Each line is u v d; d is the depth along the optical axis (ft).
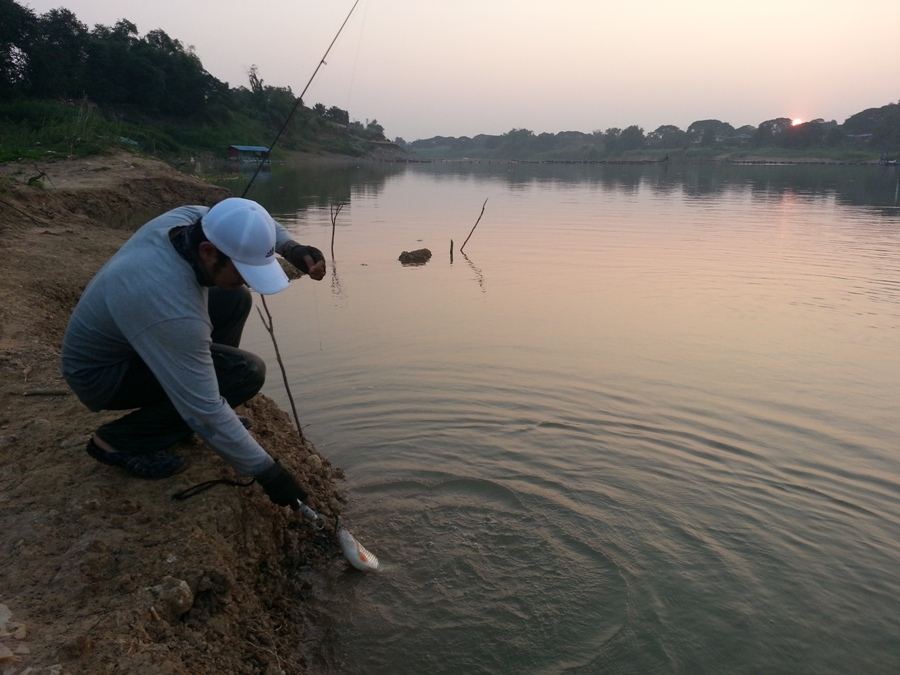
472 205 73.56
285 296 30.32
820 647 9.93
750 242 45.50
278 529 11.12
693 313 27.48
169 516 9.63
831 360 21.75
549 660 9.70
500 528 12.69
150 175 52.47
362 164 210.38
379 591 10.94
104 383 9.42
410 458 15.31
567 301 29.50
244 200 8.64
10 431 11.32
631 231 51.55
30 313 17.74
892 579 11.36
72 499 9.65
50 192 38.86
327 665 9.51
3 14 121.19
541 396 18.76
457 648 9.88
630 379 20.06
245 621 9.12
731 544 12.25
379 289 31.78
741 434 16.55
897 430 16.75
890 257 39.40
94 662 7.06
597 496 13.80
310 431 16.53
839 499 13.74
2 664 6.84
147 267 8.37
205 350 8.70
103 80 150.00
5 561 8.48
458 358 21.75
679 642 9.99
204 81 172.96
